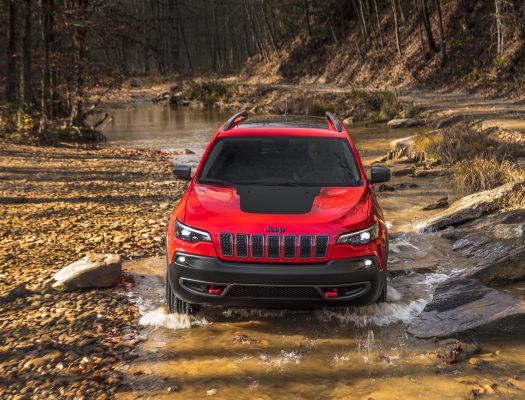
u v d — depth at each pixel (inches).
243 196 191.0
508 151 492.1
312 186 200.2
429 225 300.5
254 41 2960.1
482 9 1480.1
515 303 181.3
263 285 170.2
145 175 541.0
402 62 1646.2
